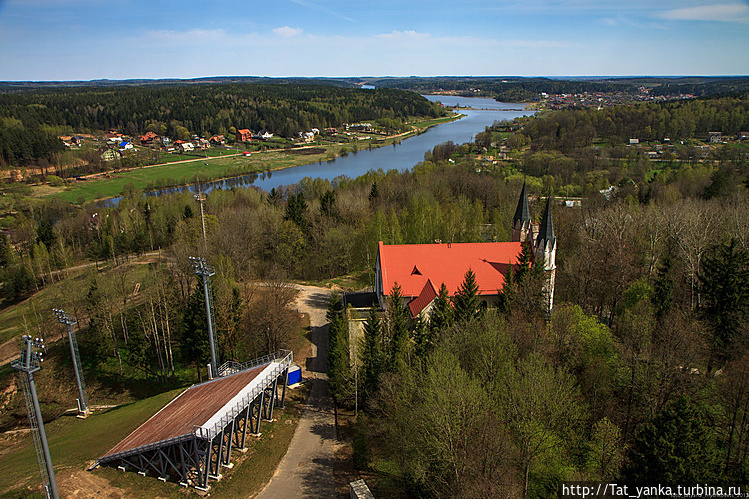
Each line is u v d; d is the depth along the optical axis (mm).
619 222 99438
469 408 47281
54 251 144250
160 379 83938
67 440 61781
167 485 50500
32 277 129625
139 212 170000
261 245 134125
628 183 167875
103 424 65500
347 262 128000
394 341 65625
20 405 81688
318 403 70375
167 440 49656
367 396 66438
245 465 55156
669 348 57906
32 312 102562
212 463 54875
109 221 158125
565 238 113500
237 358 82250
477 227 122875
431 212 129625
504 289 74000
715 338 66562
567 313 66500
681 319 63344
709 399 56031
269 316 82000
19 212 187750
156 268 115938
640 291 76688
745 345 65188
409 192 164250
